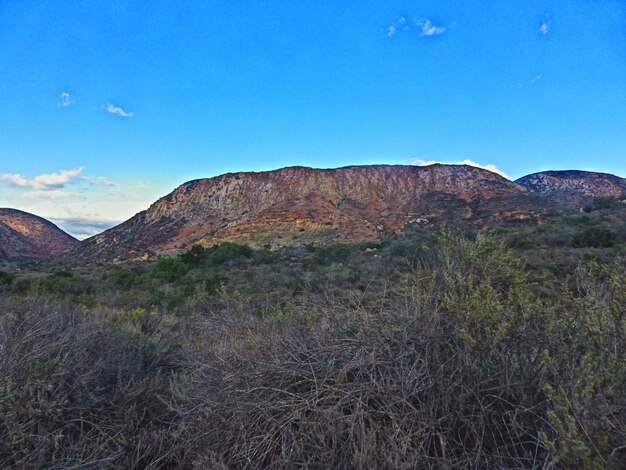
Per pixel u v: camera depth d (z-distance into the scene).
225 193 146.38
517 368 2.41
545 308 2.55
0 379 2.84
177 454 2.88
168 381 3.92
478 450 2.16
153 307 12.74
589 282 2.56
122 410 3.19
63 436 2.74
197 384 3.31
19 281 25.03
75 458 2.71
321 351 2.94
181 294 17.39
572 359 2.27
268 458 2.48
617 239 25.81
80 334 4.22
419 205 112.50
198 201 147.88
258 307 4.73
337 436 2.31
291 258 43.03
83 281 25.58
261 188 143.38
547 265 11.94
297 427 2.56
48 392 3.05
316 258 36.31
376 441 2.25
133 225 148.88
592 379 1.94
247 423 2.61
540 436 1.92
